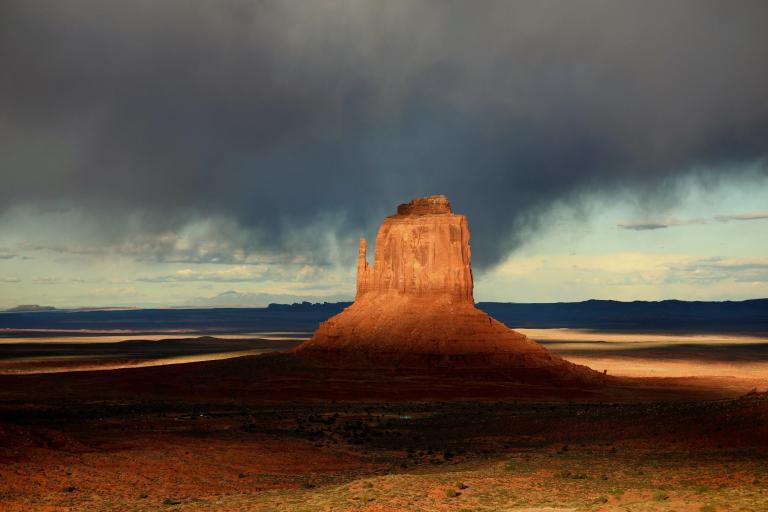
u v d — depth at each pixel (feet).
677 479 165.89
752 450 194.08
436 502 154.71
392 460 227.81
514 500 155.12
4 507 156.35
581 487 164.96
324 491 173.06
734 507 130.93
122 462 204.33
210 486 186.60
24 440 208.95
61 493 170.19
